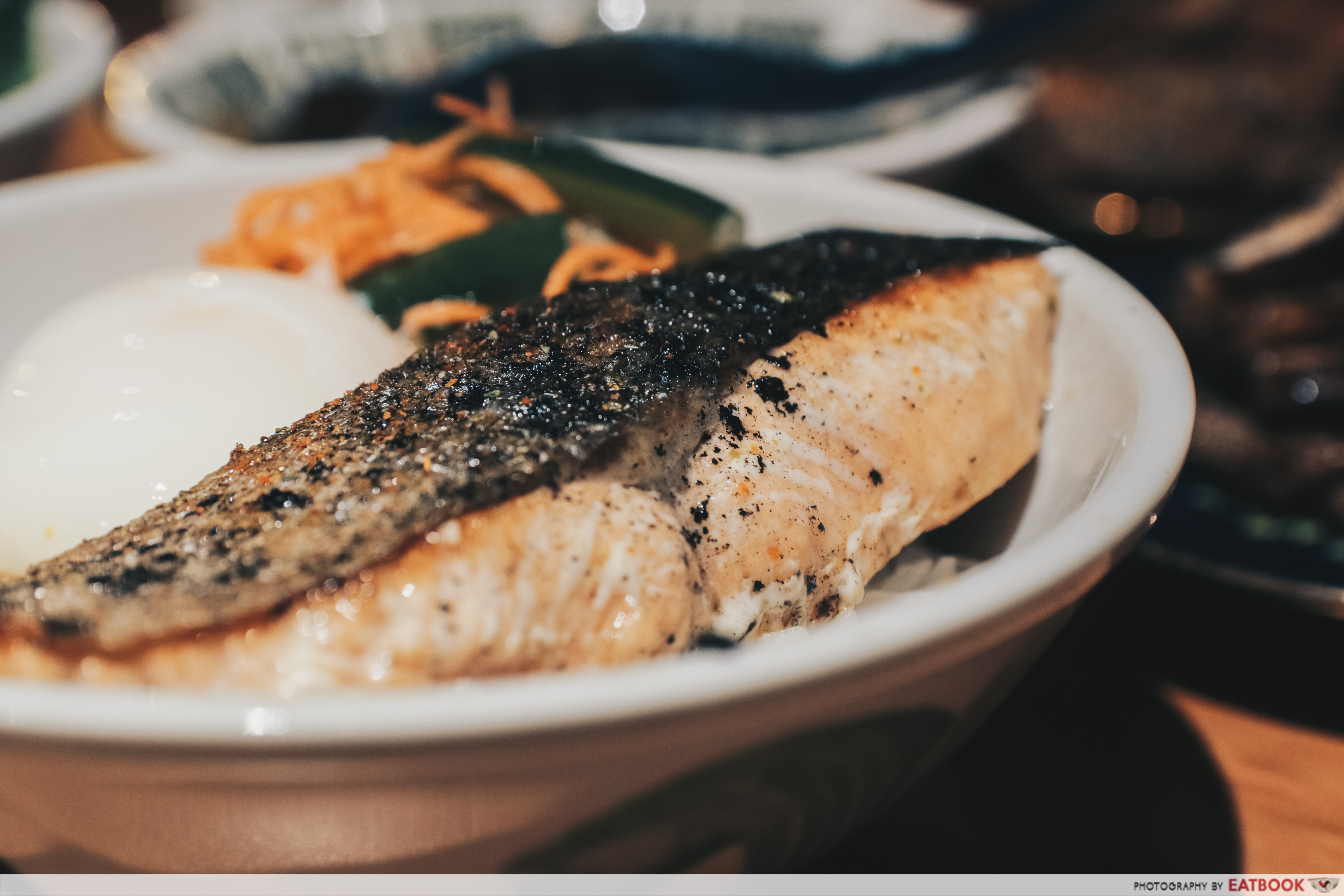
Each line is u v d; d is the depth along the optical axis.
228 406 0.19
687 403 0.16
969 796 0.20
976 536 0.20
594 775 0.13
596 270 0.23
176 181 0.26
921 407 0.18
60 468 0.18
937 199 0.24
